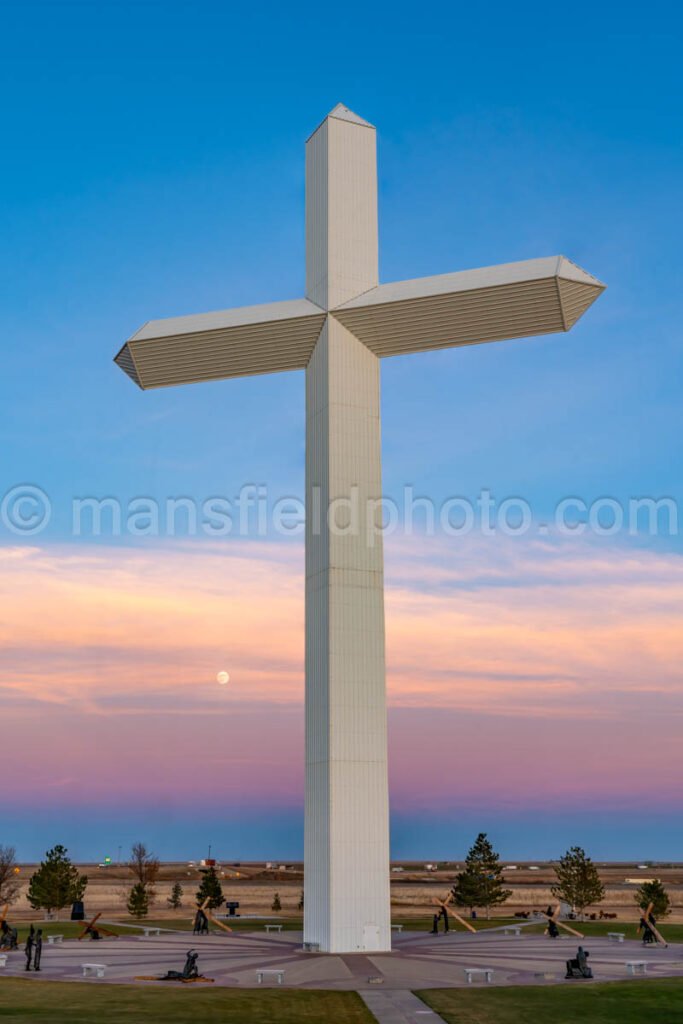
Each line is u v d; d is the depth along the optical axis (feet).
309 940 133.59
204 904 168.96
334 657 136.87
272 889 528.22
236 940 152.46
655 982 100.22
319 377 149.48
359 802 133.80
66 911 332.39
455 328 146.72
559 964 116.57
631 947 139.44
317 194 155.33
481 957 124.26
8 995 91.09
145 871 396.16
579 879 231.50
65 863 224.94
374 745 136.46
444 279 145.38
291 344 152.15
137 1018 77.25
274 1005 86.02
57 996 90.48
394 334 148.36
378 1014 81.92
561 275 137.80
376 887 132.46
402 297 144.25
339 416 145.89
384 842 134.10
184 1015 79.30
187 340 152.97
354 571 141.08
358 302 147.23
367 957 123.65
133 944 145.69
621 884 634.43
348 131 155.63
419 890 539.29
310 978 105.19
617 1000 89.35
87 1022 74.49
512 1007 85.76
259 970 102.78
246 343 152.56
